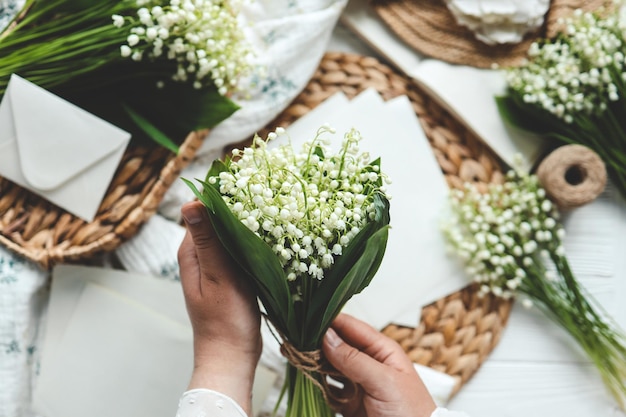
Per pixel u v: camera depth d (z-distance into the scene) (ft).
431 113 2.92
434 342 2.82
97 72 2.56
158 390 2.64
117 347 2.65
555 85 2.77
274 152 1.90
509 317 2.93
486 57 2.88
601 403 2.91
